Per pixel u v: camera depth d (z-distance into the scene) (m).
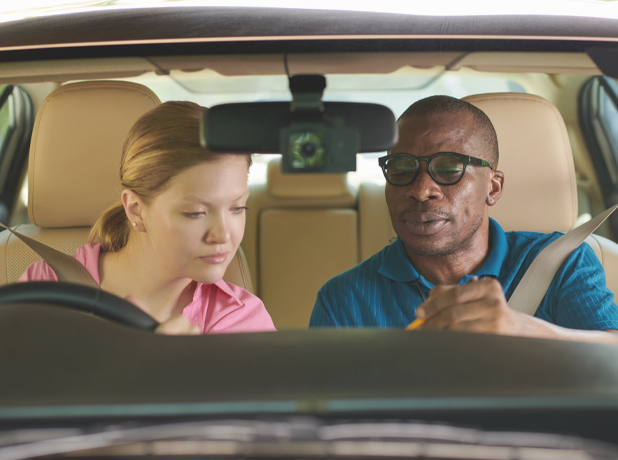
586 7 1.14
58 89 1.44
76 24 1.07
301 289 2.05
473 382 0.45
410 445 0.41
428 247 1.11
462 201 1.09
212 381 0.45
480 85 1.63
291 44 1.01
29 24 1.09
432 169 1.07
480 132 1.12
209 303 1.09
